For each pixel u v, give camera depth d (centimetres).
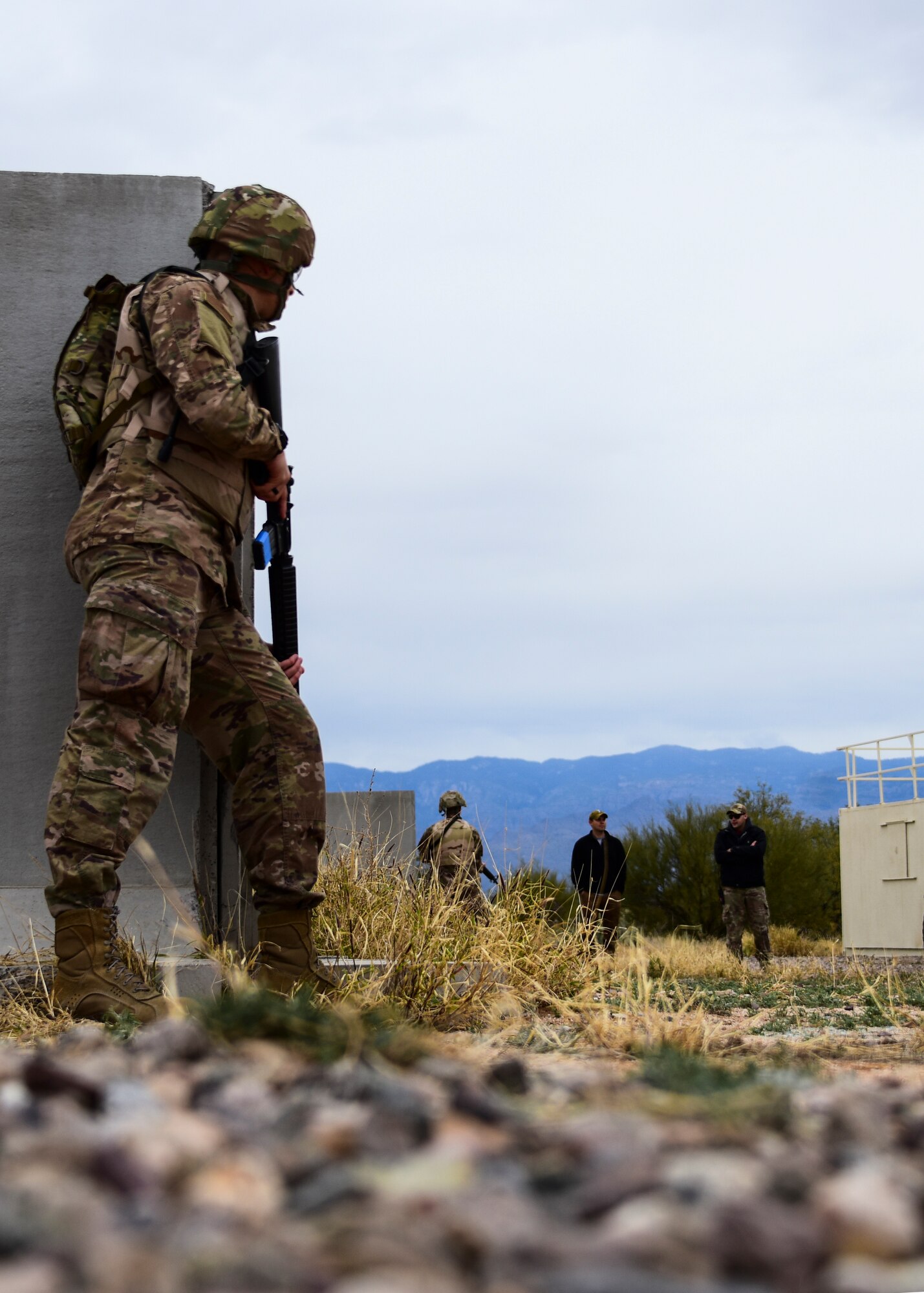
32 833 461
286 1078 180
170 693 353
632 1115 159
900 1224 100
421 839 707
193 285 377
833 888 2539
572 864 1302
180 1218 102
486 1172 118
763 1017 565
